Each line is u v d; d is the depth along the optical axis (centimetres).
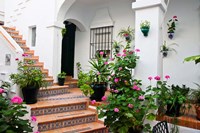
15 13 651
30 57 541
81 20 578
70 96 443
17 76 366
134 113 233
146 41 294
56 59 506
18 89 373
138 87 271
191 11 405
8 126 152
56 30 504
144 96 268
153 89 266
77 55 637
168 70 431
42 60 529
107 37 562
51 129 314
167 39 435
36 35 555
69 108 377
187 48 409
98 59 430
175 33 424
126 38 505
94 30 592
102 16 571
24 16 605
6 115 160
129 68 302
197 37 397
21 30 618
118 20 539
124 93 271
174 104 262
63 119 326
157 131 211
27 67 394
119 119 232
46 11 521
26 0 595
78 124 345
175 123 258
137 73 300
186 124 250
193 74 400
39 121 304
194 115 274
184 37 413
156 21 285
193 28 402
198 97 258
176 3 423
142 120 245
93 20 595
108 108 238
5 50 426
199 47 394
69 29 632
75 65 641
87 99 414
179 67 417
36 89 368
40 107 339
